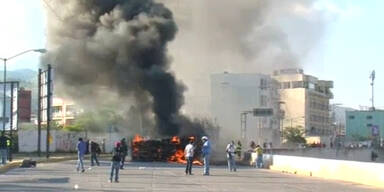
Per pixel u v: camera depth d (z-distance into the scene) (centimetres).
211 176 2877
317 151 7962
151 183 2344
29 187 2069
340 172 2712
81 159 3073
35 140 6719
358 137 13150
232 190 2053
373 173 2395
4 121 4884
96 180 2472
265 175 3031
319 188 2212
